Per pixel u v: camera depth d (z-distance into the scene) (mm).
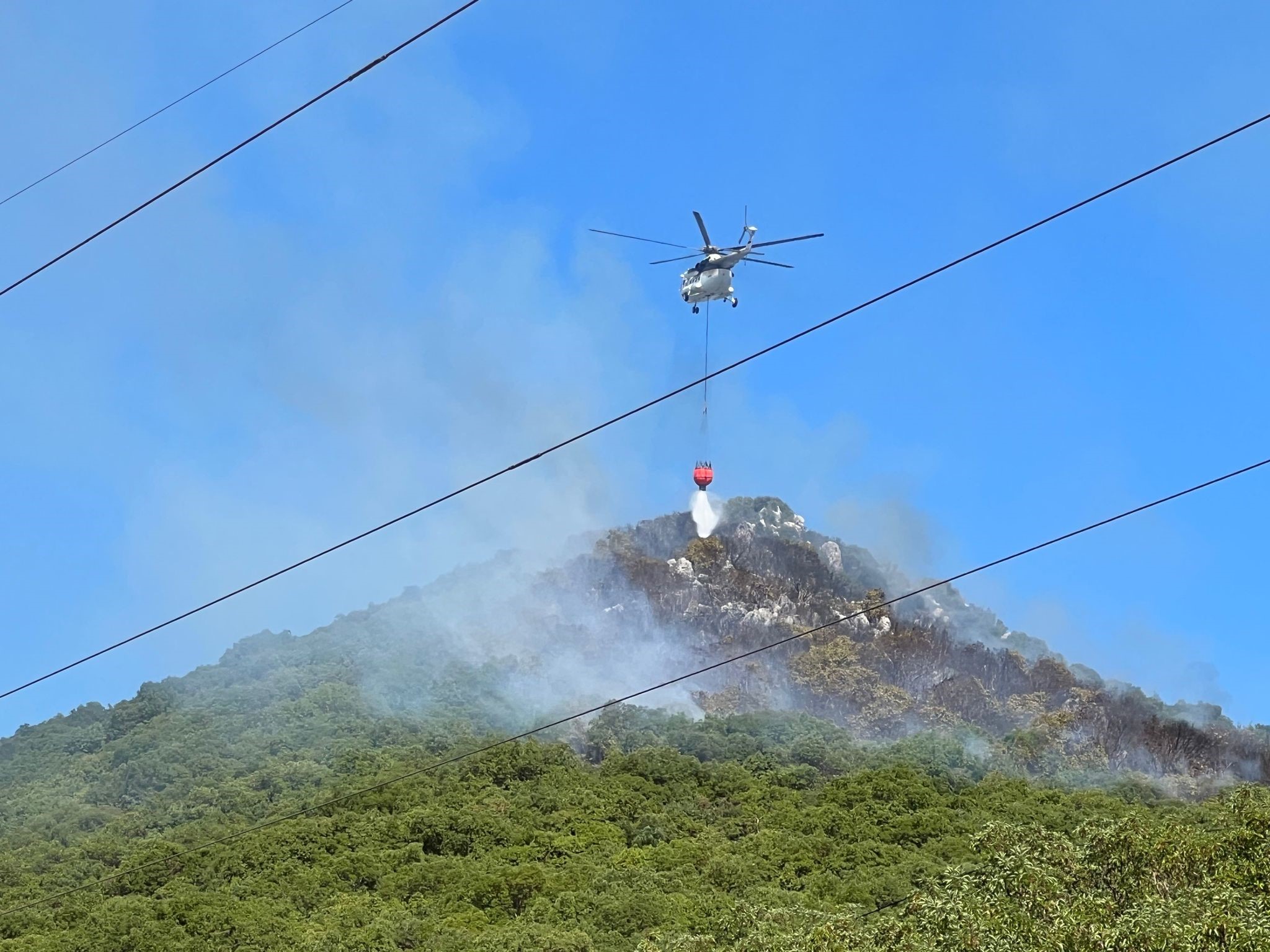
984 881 59094
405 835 114438
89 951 91375
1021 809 116625
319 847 111875
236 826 121938
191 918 94688
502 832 114750
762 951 65062
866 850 106438
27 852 121438
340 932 91438
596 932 86438
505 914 95750
